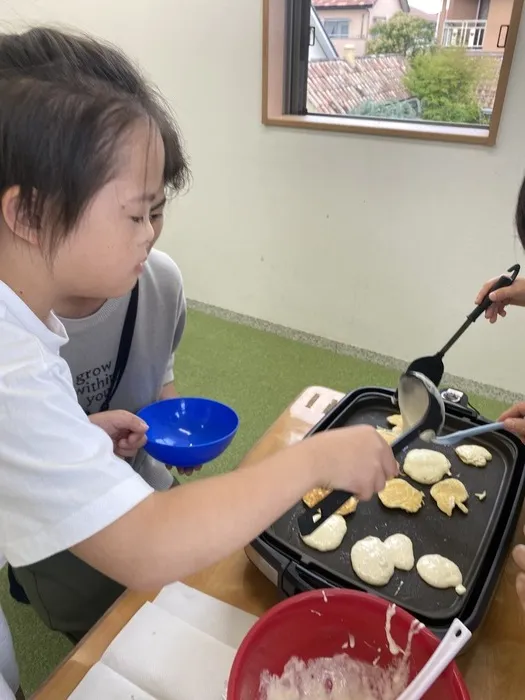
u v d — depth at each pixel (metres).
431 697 0.49
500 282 0.86
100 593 0.87
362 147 1.82
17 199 0.42
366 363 2.12
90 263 0.46
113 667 0.55
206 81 1.99
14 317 0.46
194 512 0.44
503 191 1.67
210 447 0.76
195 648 0.56
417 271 1.91
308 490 0.49
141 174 0.45
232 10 1.84
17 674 0.70
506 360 1.88
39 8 2.21
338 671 0.54
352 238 1.97
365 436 0.52
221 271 2.31
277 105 1.95
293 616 0.52
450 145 1.68
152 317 0.93
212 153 2.10
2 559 0.62
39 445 0.41
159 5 1.96
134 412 0.99
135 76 0.53
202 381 2.00
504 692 0.54
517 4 1.44
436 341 1.98
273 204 2.07
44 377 0.43
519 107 1.55
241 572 0.66
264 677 0.51
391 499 0.73
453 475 0.79
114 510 0.41
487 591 0.58
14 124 0.41
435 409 0.62
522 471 0.77
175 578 0.43
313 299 2.15
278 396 1.92
